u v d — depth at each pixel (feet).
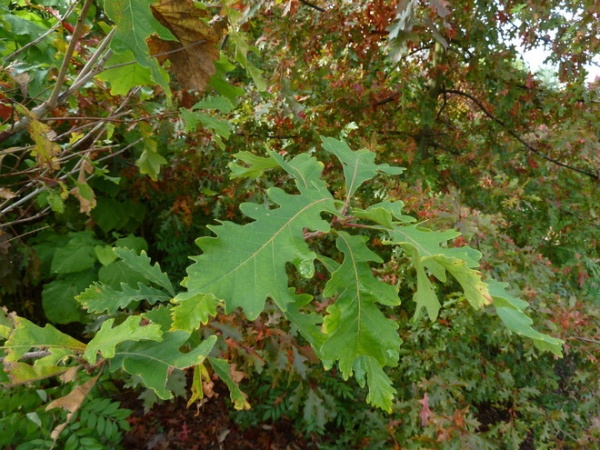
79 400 2.34
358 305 2.57
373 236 9.57
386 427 8.09
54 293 9.71
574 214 11.00
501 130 12.90
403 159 11.03
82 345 2.45
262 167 3.63
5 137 3.43
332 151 3.77
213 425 10.14
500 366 8.92
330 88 11.73
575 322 7.52
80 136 5.36
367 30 9.80
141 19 2.43
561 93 11.36
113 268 10.01
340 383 10.09
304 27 10.03
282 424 10.72
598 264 12.29
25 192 9.10
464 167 12.13
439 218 7.45
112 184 10.71
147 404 6.56
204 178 10.75
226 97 4.85
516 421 7.87
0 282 9.07
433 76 12.64
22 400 6.43
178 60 3.47
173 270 12.32
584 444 7.54
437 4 6.56
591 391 8.46
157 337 2.13
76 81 3.38
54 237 10.51
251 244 2.43
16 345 2.23
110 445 8.21
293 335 6.56
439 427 6.88
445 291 8.38
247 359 5.57
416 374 8.38
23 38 7.82
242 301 2.23
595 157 10.25
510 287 7.04
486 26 11.01
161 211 12.12
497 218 8.29
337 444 9.62
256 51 4.42
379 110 12.30
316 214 2.76
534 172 11.78
